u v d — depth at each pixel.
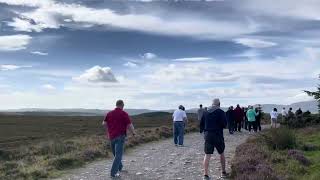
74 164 19.12
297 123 40.19
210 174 16.05
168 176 16.03
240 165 15.48
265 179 13.45
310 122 40.00
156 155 22.58
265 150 19.78
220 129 15.00
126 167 18.38
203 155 22.22
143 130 36.81
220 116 14.95
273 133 23.47
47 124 84.31
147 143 29.52
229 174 15.54
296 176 14.76
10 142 41.91
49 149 25.83
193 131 41.72
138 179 15.55
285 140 22.45
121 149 16.19
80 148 25.33
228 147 25.55
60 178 16.20
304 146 22.86
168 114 137.50
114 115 16.27
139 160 20.66
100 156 21.81
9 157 24.97
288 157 18.41
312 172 15.82
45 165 18.41
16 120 106.44
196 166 18.36
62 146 25.69
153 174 16.53
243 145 22.47
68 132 54.88
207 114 15.10
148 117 118.81
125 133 16.28
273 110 40.66
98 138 31.47
